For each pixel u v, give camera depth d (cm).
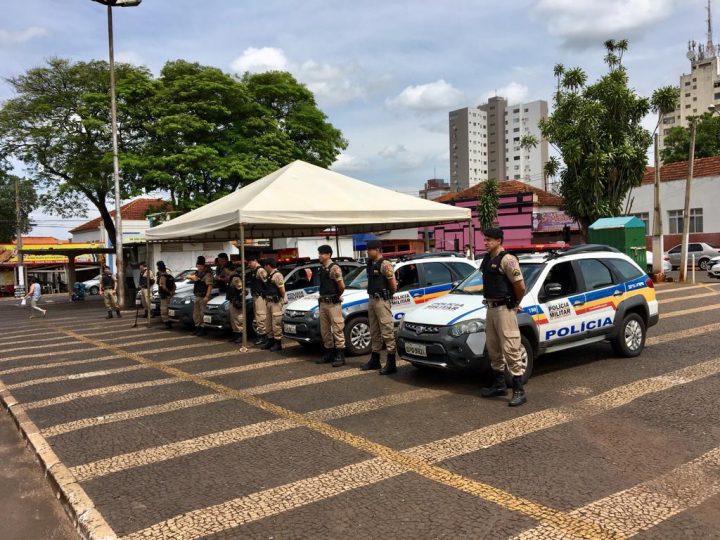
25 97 2442
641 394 622
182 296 1373
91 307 2445
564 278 743
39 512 421
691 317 1148
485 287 620
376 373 795
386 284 780
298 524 368
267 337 1047
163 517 386
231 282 1115
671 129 4272
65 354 1097
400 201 1188
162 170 2150
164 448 526
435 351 671
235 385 761
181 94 2195
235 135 2272
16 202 3866
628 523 351
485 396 644
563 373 736
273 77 2417
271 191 1070
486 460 460
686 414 550
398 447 500
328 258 856
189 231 1201
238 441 535
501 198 3578
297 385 745
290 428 566
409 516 372
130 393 744
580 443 488
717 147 3969
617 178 2339
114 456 511
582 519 357
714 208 2978
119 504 410
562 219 3375
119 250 2044
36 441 555
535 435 512
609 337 782
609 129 2300
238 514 385
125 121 2328
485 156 12225
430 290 959
